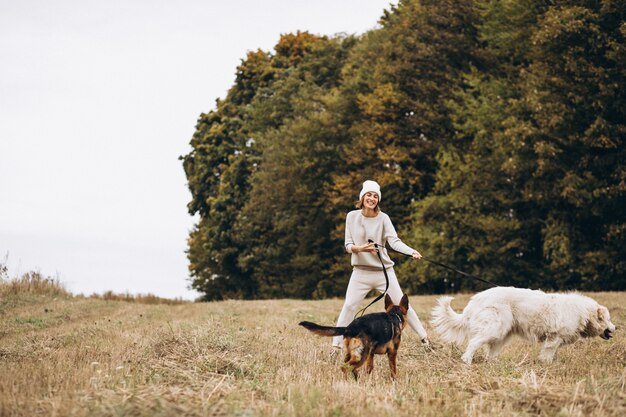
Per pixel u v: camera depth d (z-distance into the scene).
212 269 47.00
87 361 8.61
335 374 7.91
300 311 17.64
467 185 28.84
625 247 25.41
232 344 9.44
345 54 45.88
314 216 39.66
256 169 44.53
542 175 25.92
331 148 38.03
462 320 9.58
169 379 7.15
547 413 5.77
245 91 50.12
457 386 6.98
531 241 28.81
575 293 9.90
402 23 34.56
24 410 5.69
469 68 32.97
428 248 29.92
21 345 10.98
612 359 9.55
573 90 25.14
